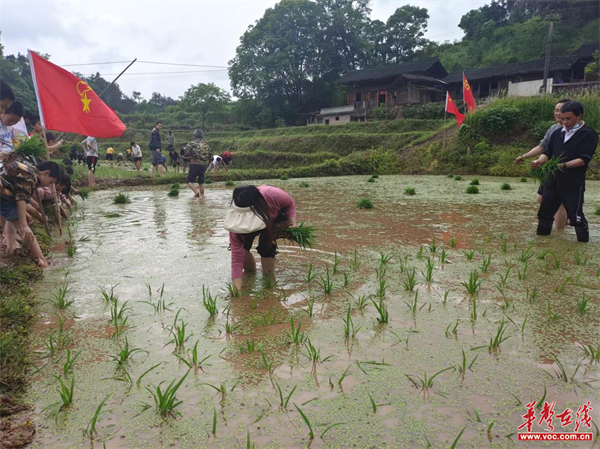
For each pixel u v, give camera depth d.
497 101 19.50
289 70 52.34
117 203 9.38
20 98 50.44
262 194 3.61
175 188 11.33
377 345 2.63
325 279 3.88
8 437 1.84
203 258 4.65
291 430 1.88
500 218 6.88
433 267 4.21
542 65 37.50
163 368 2.41
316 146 33.81
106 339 2.78
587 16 54.81
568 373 2.30
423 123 34.12
